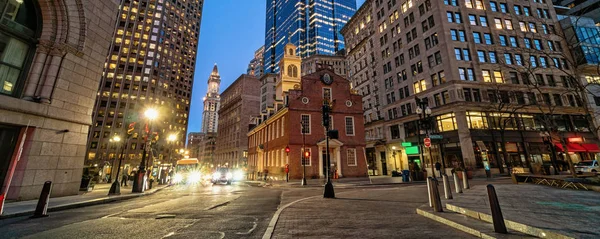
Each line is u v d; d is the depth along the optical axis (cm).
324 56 9138
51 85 1271
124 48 7856
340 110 3148
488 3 3719
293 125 2934
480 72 3328
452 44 3384
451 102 3156
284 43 15100
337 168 2916
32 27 1280
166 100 8581
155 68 8306
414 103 3762
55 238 520
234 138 8006
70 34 1359
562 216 516
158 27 8681
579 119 3506
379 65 4672
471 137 2998
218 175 2783
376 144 4200
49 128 1268
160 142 8119
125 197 1333
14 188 1113
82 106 1440
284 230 539
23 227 629
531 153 3183
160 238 512
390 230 527
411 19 4038
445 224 576
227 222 668
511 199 780
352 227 562
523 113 3288
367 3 5334
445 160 3181
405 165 3759
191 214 799
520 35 3662
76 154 1405
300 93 3052
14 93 1182
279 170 3106
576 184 1052
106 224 657
